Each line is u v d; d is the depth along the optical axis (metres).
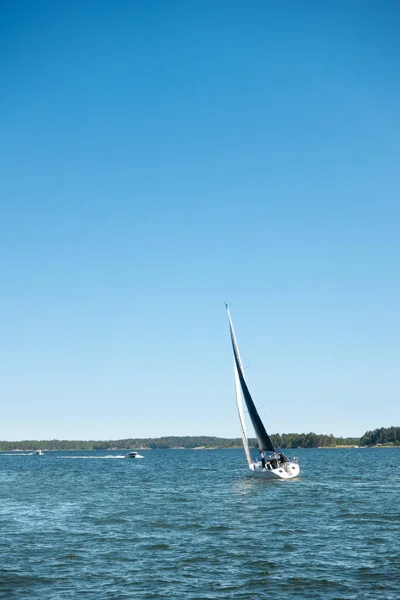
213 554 36.47
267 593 28.70
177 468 145.50
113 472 131.75
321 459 184.12
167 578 31.31
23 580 31.09
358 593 28.42
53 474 125.69
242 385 81.50
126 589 29.52
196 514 53.06
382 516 49.91
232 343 81.44
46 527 46.75
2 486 89.69
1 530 45.41
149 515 53.03
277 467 81.44
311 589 29.17
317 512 52.84
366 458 192.38
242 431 82.19
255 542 39.88
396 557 34.75
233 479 95.75
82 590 29.41
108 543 40.03
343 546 38.12
